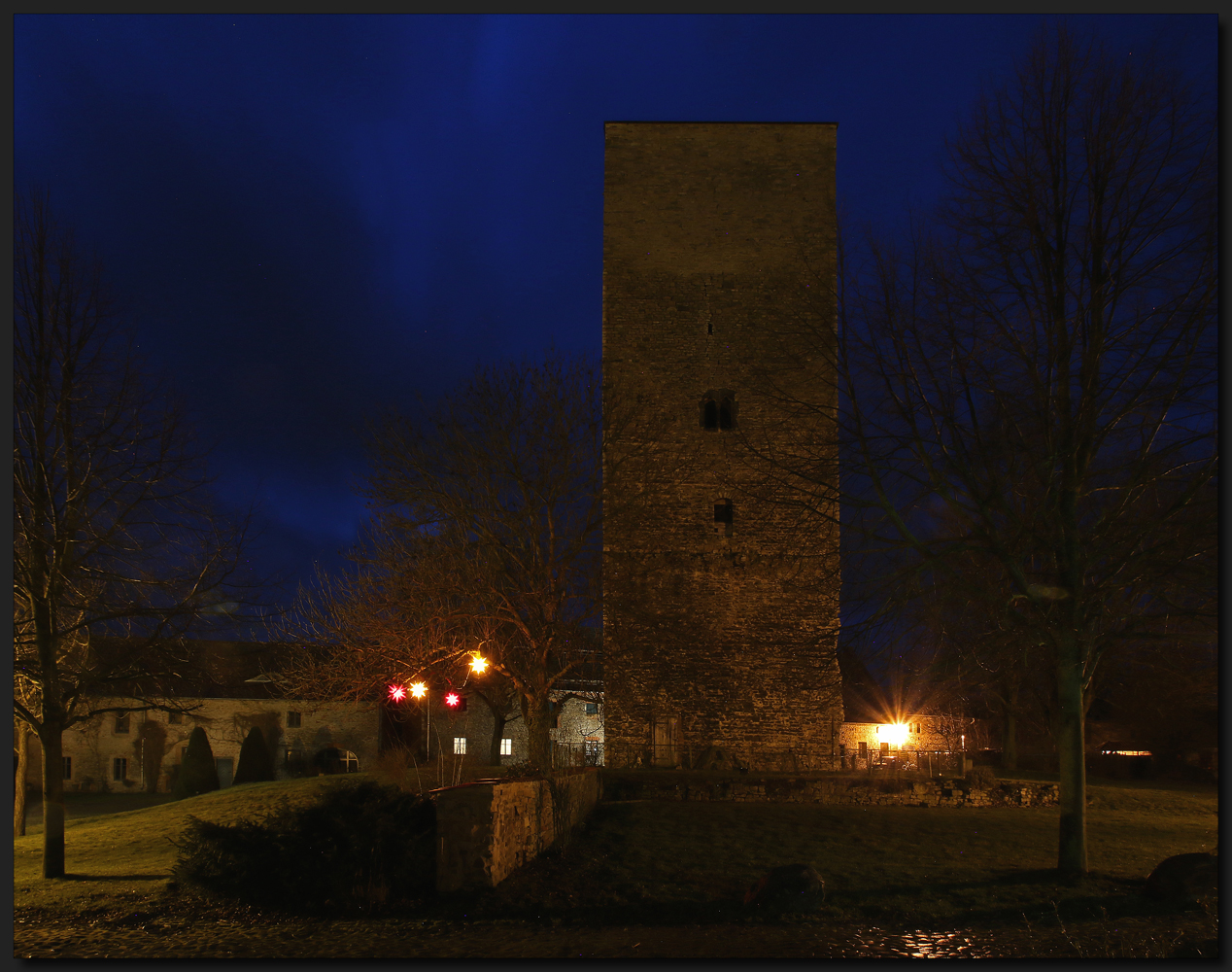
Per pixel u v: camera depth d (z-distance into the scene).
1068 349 16.25
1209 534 14.82
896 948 12.42
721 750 30.91
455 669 27.72
